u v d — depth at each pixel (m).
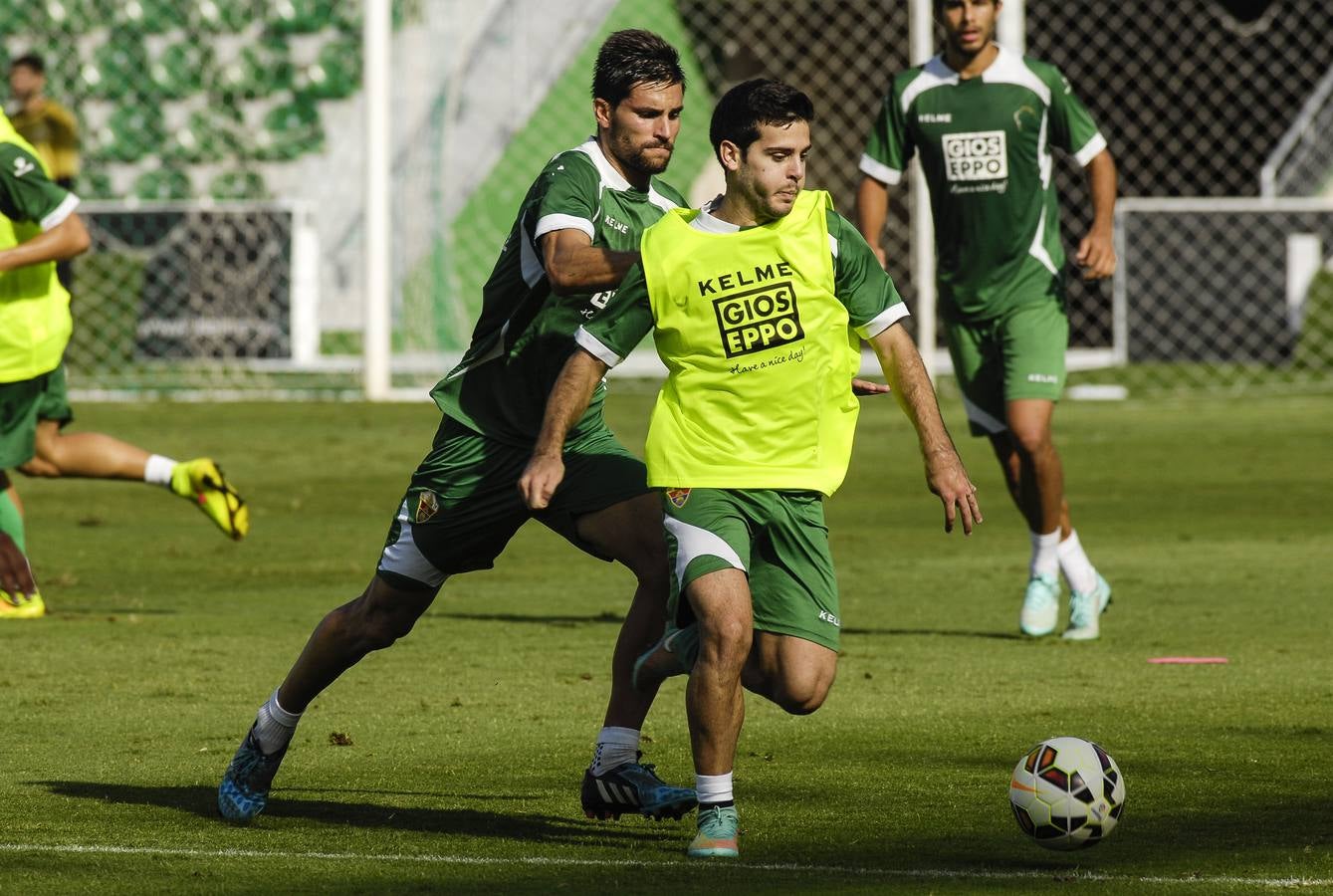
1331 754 17.62
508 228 78.44
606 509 16.03
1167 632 26.02
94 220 78.88
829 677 14.32
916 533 37.25
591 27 81.75
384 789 16.38
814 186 84.44
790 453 14.32
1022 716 19.83
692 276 14.30
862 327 14.73
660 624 15.63
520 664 23.44
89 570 32.31
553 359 16.08
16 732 19.06
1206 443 51.00
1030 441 25.73
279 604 28.73
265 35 84.00
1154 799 15.63
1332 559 33.03
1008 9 59.12
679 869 13.32
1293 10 83.56
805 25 83.25
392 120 74.25
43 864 13.49
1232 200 74.94
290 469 46.34
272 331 75.69
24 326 26.92
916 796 15.82
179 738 18.77
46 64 84.00
